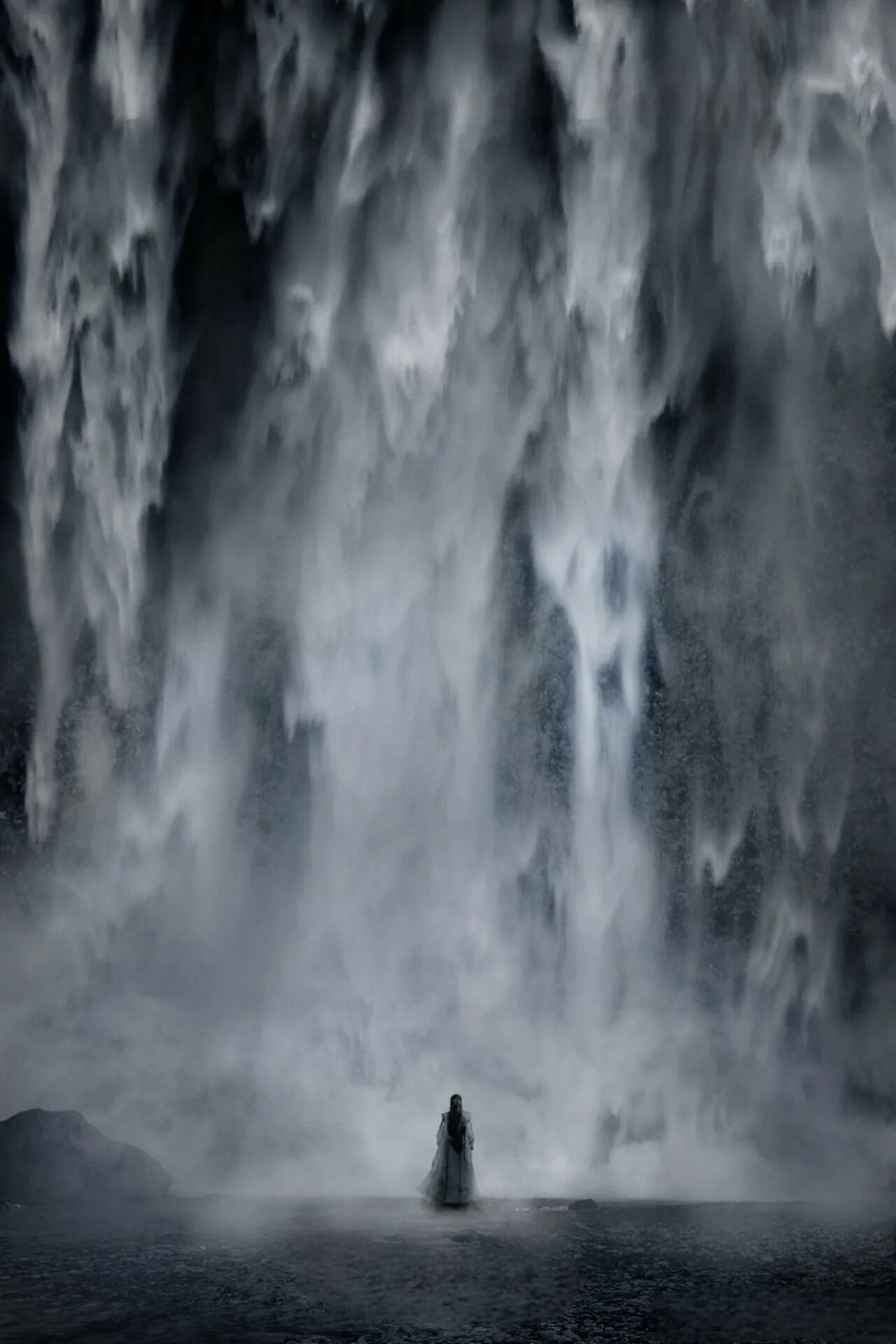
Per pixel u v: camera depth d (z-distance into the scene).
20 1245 16.75
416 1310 13.16
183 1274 14.87
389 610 39.97
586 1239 17.14
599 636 38.84
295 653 39.75
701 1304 13.45
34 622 39.38
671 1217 19.28
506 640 39.44
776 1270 15.18
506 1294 13.88
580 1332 12.34
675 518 38.84
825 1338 12.05
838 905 35.59
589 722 38.44
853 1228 18.16
